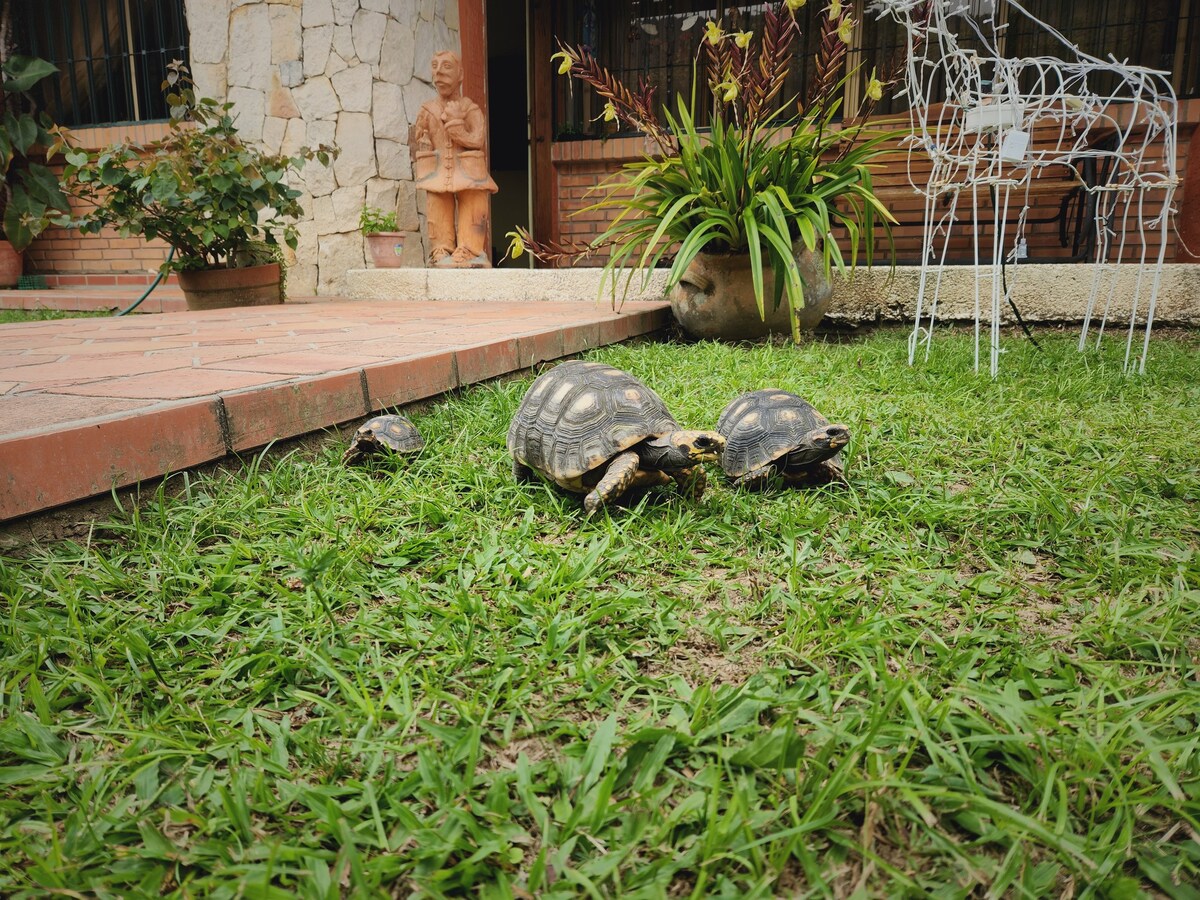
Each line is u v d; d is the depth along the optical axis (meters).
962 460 2.52
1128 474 2.32
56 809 0.99
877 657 1.29
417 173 7.45
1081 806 0.98
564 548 1.85
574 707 1.22
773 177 4.58
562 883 0.87
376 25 7.27
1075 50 3.76
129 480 1.93
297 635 1.41
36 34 9.27
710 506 2.08
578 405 2.05
